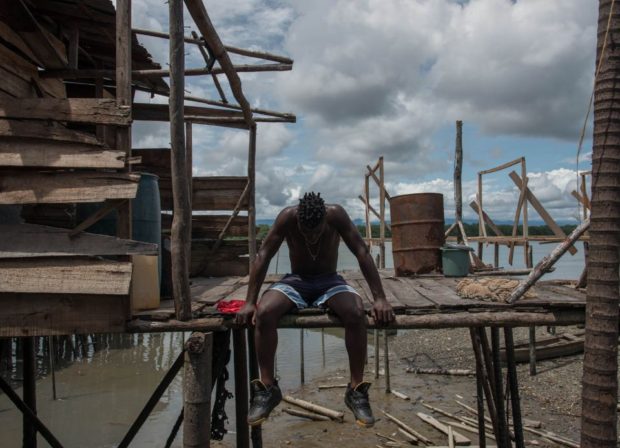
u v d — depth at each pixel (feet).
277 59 21.03
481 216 43.52
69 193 12.05
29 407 18.19
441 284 19.35
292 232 13.26
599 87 10.96
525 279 13.66
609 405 10.89
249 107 22.97
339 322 12.70
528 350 41.78
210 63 17.98
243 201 25.45
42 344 45.19
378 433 30.35
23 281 11.99
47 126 12.07
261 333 12.14
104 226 14.82
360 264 13.05
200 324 12.57
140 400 36.42
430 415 32.76
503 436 20.31
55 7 17.63
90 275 12.00
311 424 31.83
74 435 30.27
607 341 10.91
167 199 25.90
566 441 27.40
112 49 21.76
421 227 23.07
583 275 16.42
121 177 12.02
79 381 40.96
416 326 12.92
